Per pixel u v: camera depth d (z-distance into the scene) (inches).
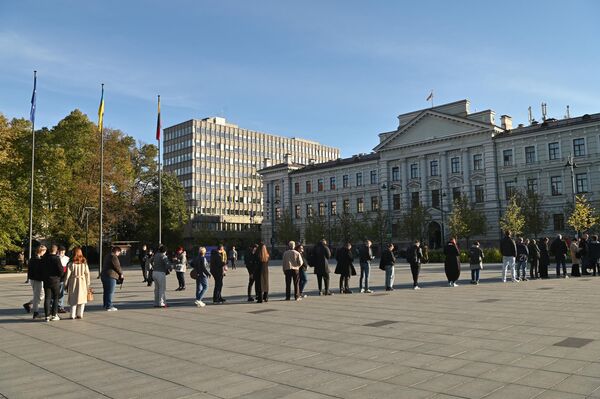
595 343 368.2
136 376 310.7
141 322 541.6
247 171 5551.2
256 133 5693.9
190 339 432.1
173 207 3080.7
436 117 2878.9
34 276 583.5
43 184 1999.3
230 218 5290.4
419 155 2942.9
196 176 5108.3
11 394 278.7
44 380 307.3
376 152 3171.8
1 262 2378.2
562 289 776.9
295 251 732.0
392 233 3034.0
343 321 506.0
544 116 3029.0
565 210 2249.0
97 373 321.4
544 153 2487.7
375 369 311.9
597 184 2320.4
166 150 5398.6
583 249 1062.4
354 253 2977.4
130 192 2618.1
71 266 578.9
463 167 2755.9
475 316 513.7
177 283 1167.6
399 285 943.7
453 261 896.3
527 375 288.8
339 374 302.4
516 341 382.9
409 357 341.1
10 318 595.8
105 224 2278.5
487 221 2620.6
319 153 6392.7
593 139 2342.5
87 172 2226.9
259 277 701.9
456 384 275.0
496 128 2628.0
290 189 3688.5
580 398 245.9
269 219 3796.8
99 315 607.2
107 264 652.1
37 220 1998.0
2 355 385.4
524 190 2524.6
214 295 722.2
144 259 1197.7
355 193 3302.2
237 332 460.4
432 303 636.7
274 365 329.4
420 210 2723.9
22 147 1973.4
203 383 290.2
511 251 950.4
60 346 416.5
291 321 517.3
